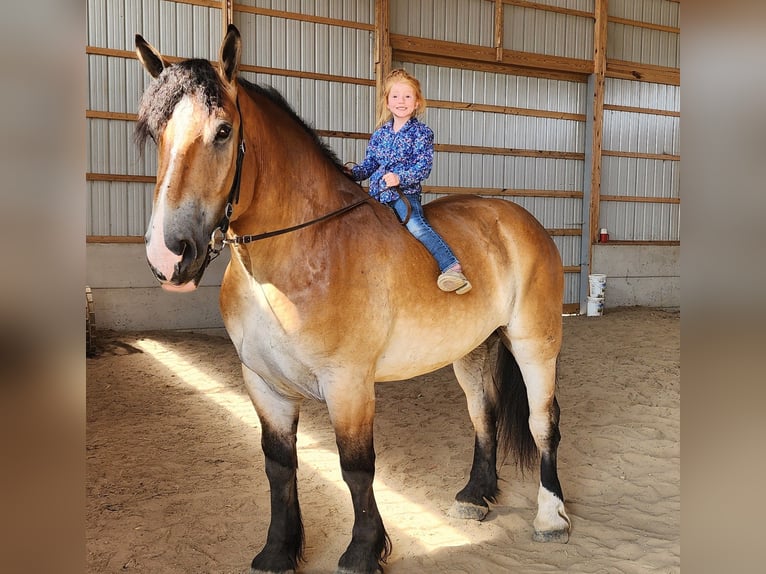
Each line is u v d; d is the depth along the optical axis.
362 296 1.94
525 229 2.57
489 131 8.57
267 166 1.86
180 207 1.56
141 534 2.46
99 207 6.52
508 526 2.59
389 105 2.30
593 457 3.34
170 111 1.59
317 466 3.28
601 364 5.53
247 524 2.57
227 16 6.80
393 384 5.00
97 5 6.36
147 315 6.70
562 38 8.85
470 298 2.25
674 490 2.93
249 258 1.88
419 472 3.20
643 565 2.25
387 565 2.25
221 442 3.64
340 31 7.45
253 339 1.95
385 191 2.23
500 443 3.28
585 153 9.23
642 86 9.55
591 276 8.77
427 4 7.95
